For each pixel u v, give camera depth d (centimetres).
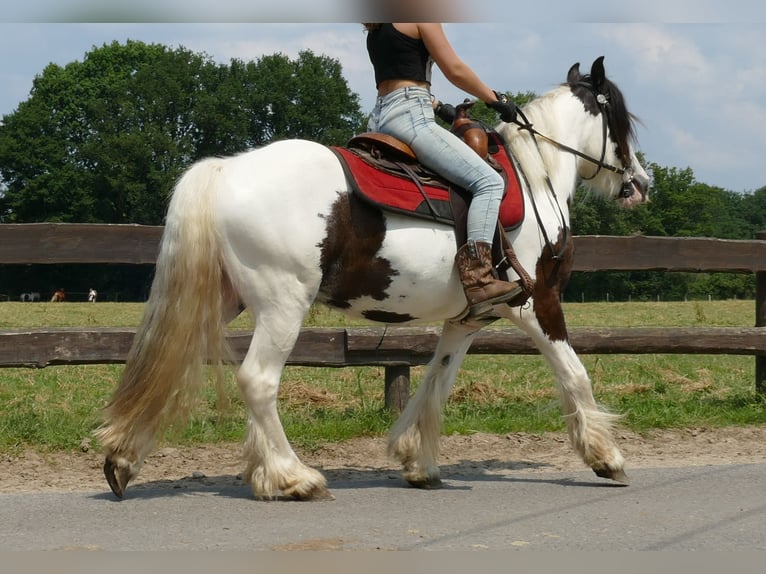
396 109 517
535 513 475
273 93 6356
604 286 5878
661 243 814
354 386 1028
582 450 553
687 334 816
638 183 644
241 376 484
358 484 566
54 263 699
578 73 630
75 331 698
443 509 485
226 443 691
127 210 6362
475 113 849
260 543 414
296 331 484
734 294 6038
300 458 657
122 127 6419
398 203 495
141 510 478
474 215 506
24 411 798
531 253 542
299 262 476
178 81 6431
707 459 645
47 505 489
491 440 716
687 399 899
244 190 474
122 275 6353
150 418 483
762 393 857
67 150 6600
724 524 450
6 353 684
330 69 6625
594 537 428
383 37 520
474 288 502
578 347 805
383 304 511
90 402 892
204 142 6525
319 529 439
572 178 595
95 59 6969
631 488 541
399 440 554
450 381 562
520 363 1309
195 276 470
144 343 476
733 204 11162
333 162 490
